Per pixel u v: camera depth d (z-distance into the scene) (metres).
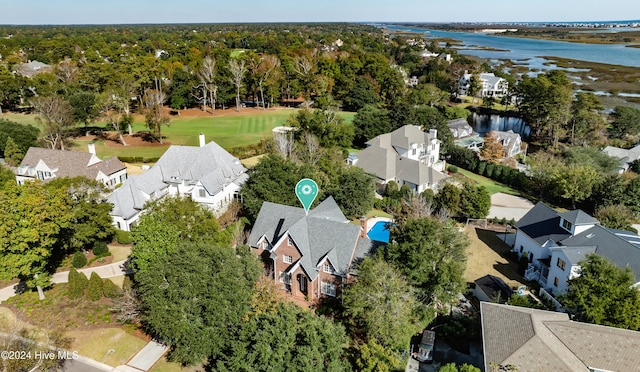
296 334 31.72
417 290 41.22
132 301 40.97
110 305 44.31
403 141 89.50
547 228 55.22
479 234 64.88
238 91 139.38
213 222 46.59
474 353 38.66
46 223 42.62
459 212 69.12
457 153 101.69
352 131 102.25
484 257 57.91
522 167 101.00
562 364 29.83
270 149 79.19
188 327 34.25
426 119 104.25
